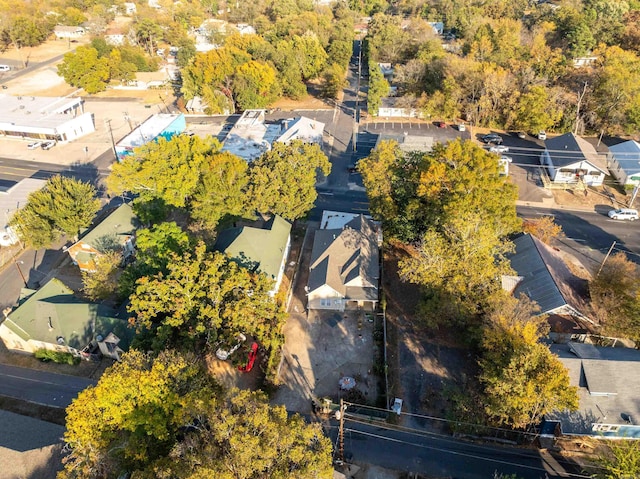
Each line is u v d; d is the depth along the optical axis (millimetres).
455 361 41625
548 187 67938
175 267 39250
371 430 36094
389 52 117062
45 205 53375
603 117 82125
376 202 51938
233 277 39500
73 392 39188
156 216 53781
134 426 30125
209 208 52375
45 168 75438
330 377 40688
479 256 41406
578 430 33625
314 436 27406
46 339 41469
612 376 35281
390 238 53250
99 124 92938
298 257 54969
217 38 131875
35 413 37312
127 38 130375
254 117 87438
